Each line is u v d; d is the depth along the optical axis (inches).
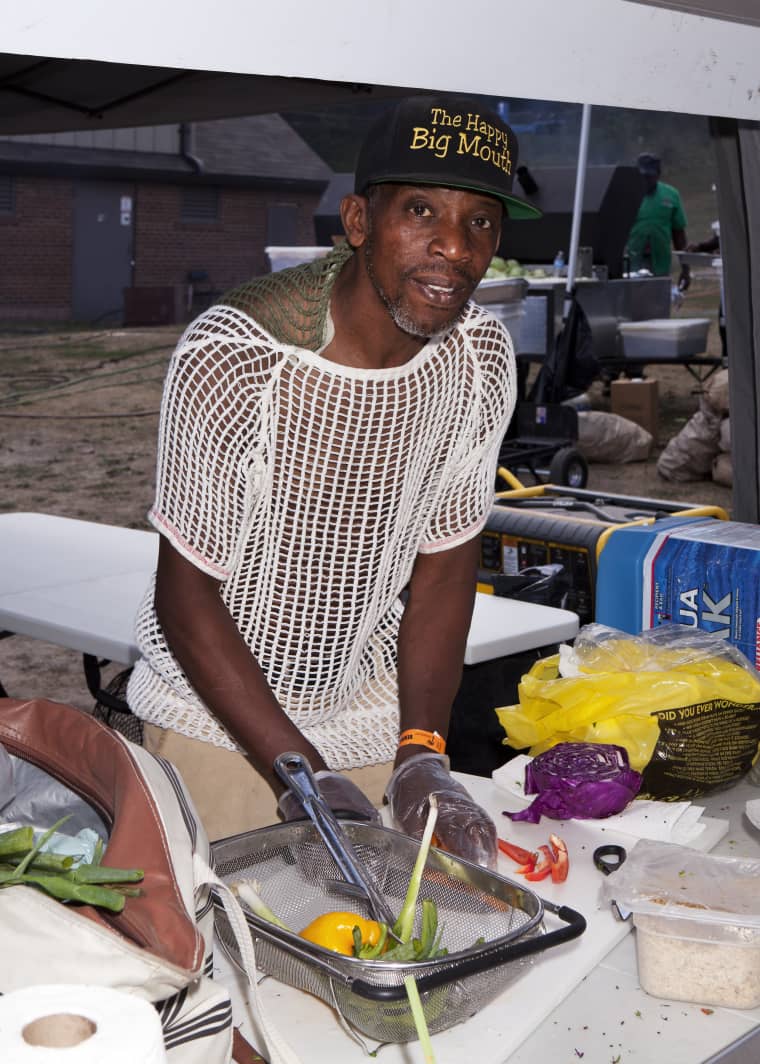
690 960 46.7
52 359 657.6
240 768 66.7
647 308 364.8
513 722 68.6
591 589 90.6
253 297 57.4
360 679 67.7
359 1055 43.1
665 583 78.3
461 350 61.0
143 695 67.6
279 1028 44.7
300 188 1033.5
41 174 898.1
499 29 52.4
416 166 49.6
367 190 52.6
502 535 95.8
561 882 54.8
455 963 40.6
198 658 59.1
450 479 65.7
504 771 67.5
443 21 49.9
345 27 46.9
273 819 68.3
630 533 81.1
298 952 42.3
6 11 39.1
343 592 62.0
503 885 46.1
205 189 986.1
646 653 68.6
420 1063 42.6
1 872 35.8
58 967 33.4
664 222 421.1
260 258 1026.1
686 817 62.1
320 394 56.7
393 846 50.0
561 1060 43.6
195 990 38.0
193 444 56.5
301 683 63.9
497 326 63.5
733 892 48.8
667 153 1445.6
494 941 41.6
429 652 65.8
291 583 61.2
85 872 36.4
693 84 61.2
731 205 97.0
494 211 52.2
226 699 58.6
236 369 55.7
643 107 59.6
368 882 47.0
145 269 965.2
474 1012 43.6
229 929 46.0
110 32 41.1
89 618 97.3
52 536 130.6
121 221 946.7
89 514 332.8
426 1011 41.3
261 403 56.0
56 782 47.5
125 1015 28.6
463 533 66.7
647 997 47.8
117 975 33.5
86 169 909.2
